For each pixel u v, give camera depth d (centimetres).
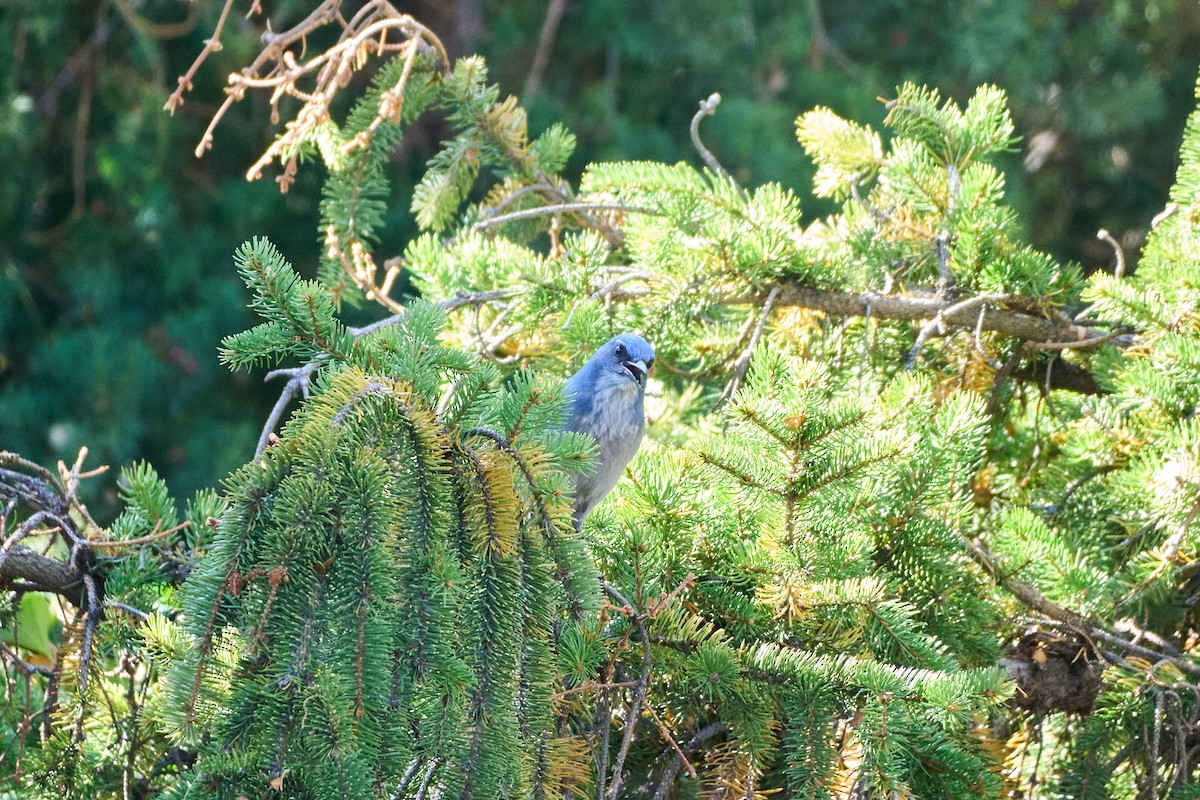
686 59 1961
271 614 486
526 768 530
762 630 663
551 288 891
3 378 1878
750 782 624
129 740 677
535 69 1975
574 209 901
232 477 508
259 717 489
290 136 899
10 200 1864
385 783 498
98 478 1794
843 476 645
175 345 1850
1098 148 2164
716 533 684
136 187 1877
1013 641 740
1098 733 723
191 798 482
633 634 639
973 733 662
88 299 1891
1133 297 795
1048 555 718
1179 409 780
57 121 1938
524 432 543
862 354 845
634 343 812
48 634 750
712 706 681
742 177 1894
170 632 637
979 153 921
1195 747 733
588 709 629
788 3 1980
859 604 648
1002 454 937
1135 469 751
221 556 495
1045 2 2167
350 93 1934
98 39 1902
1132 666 699
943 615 705
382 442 508
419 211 1022
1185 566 754
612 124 1917
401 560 495
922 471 687
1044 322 880
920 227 912
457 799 503
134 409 1808
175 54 1919
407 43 927
